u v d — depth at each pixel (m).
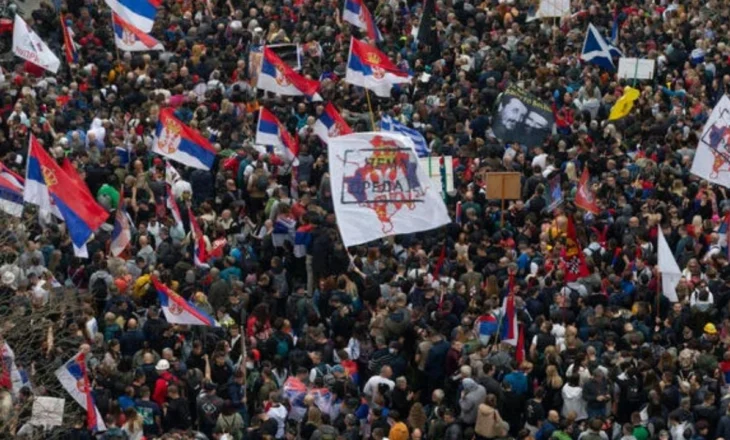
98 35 116.44
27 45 105.31
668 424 71.31
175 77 108.94
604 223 88.12
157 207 88.56
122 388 71.62
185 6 122.06
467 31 119.81
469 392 71.06
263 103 104.19
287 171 94.94
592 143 99.62
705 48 119.19
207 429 71.19
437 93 107.94
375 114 105.00
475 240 84.44
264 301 80.88
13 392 69.12
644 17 125.38
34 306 75.00
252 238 88.44
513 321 73.75
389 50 115.44
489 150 97.00
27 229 83.94
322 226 85.25
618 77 112.50
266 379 72.81
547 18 124.31
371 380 72.38
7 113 101.00
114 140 96.50
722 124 88.19
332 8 123.19
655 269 81.06
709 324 75.94
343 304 78.44
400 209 74.00
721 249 85.69
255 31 117.62
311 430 69.94
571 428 70.38
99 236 85.06
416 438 69.12
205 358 73.88
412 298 79.00
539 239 86.50
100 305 80.00
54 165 78.12
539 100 98.44
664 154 97.75
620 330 76.69
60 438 70.50
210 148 92.50
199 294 78.25
